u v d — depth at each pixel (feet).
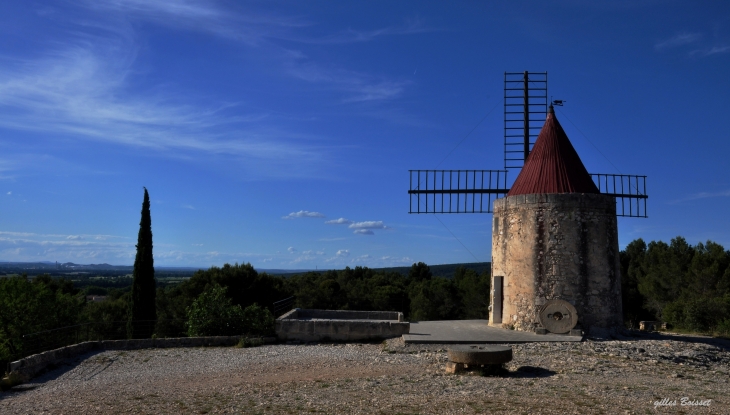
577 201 70.44
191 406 38.86
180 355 62.34
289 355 60.54
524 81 93.40
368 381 45.62
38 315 101.14
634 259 164.86
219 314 72.28
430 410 35.68
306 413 35.91
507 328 72.64
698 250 146.20
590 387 42.04
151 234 104.63
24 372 52.31
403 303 182.09
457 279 209.67
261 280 141.38
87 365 58.03
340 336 69.46
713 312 95.66
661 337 72.59
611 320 70.13
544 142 78.02
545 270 70.28
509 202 74.69
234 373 52.31
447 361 54.13
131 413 37.52
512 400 37.91
